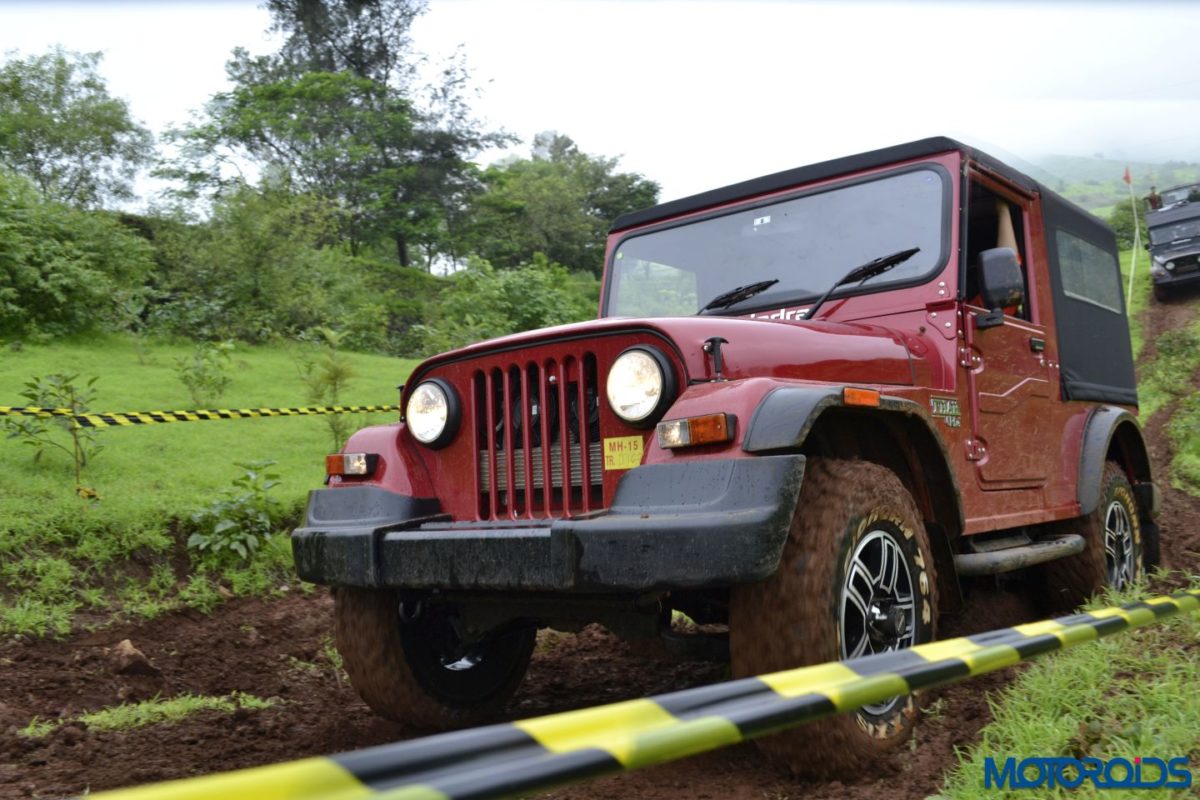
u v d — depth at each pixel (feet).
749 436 9.16
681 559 8.81
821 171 14.35
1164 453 39.96
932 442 11.23
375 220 145.07
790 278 13.99
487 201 162.71
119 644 15.93
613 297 15.84
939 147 13.51
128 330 46.55
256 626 18.44
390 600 12.01
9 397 30.94
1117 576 17.54
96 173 104.68
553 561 9.40
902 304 13.24
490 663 13.23
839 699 4.87
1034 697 10.07
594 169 210.38
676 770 9.95
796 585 9.20
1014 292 12.91
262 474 26.16
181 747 11.68
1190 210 83.61
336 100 143.84
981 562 12.46
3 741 11.68
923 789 8.77
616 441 10.18
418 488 11.38
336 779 3.09
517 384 11.00
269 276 56.59
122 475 24.71
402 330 75.41
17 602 17.57
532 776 3.41
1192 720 8.98
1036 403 15.42
